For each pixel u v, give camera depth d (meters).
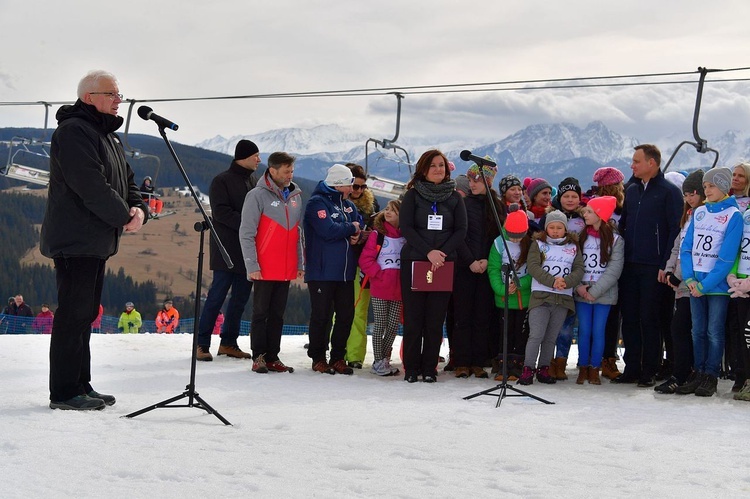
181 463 3.74
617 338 7.78
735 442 4.70
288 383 6.66
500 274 7.25
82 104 5.13
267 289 7.28
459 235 7.02
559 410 5.68
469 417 5.28
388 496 3.37
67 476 3.49
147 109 4.95
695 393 6.56
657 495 3.53
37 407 5.11
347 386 6.61
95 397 5.32
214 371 7.19
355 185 8.06
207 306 7.86
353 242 7.48
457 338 7.36
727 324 7.41
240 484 3.45
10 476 3.45
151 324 28.22
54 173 5.05
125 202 5.14
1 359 7.49
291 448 4.14
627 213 7.29
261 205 7.28
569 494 3.49
